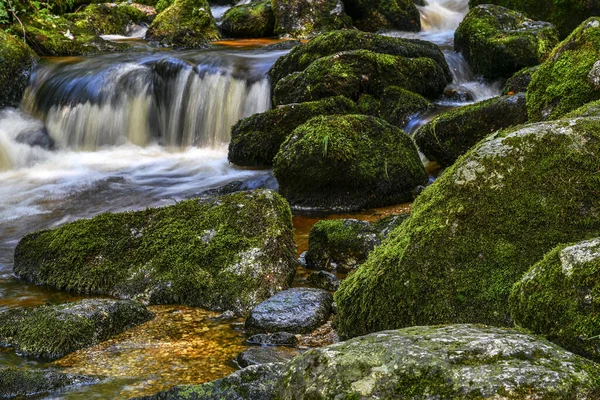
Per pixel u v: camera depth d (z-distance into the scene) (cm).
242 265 486
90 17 1513
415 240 348
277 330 415
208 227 513
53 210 777
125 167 970
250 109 1075
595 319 255
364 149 728
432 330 267
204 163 971
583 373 225
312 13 1532
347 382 242
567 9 1288
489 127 748
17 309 441
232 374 293
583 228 321
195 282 482
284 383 259
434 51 1116
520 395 217
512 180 336
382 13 1603
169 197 819
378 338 261
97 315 422
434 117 859
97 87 1098
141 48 1357
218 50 1317
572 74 593
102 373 366
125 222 534
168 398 290
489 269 326
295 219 694
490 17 1193
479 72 1164
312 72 975
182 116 1094
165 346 404
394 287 347
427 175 769
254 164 896
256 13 1554
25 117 1116
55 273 522
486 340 246
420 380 232
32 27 1284
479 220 336
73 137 1086
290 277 499
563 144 335
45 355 393
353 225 552
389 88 979
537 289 279
